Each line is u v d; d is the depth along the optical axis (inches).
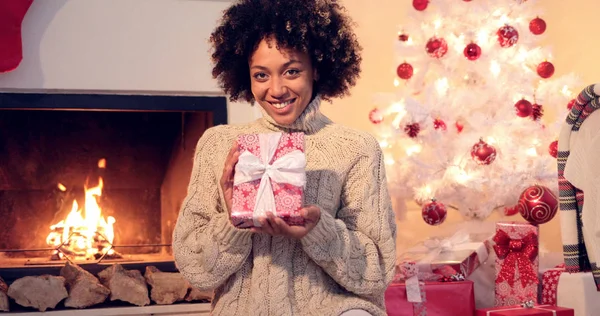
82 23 93.7
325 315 54.7
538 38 109.0
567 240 78.6
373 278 56.2
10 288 88.1
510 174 102.8
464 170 103.4
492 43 105.8
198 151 61.6
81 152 102.9
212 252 54.8
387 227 58.4
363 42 118.3
